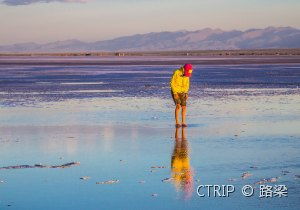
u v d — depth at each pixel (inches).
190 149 689.6
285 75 2108.8
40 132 828.6
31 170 590.6
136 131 826.2
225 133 800.3
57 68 3075.8
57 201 480.1
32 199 486.6
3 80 1973.4
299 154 651.5
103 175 565.6
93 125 889.5
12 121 943.0
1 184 535.2
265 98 1259.8
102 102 1221.1
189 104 1160.8
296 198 479.5
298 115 977.5
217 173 567.2
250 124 879.7
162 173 569.9
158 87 1610.5
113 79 1999.3
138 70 2751.0
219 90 1482.5
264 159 627.2
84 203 474.3
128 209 458.0
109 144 728.3
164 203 471.8
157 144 724.7
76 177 558.9
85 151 686.5
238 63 3617.1
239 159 629.3
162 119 948.6
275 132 803.4
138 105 1155.9
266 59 4603.8
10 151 692.7
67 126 882.8
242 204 466.0
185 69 858.8
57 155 665.6
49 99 1296.8
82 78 2071.9
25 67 3255.4
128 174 568.4
